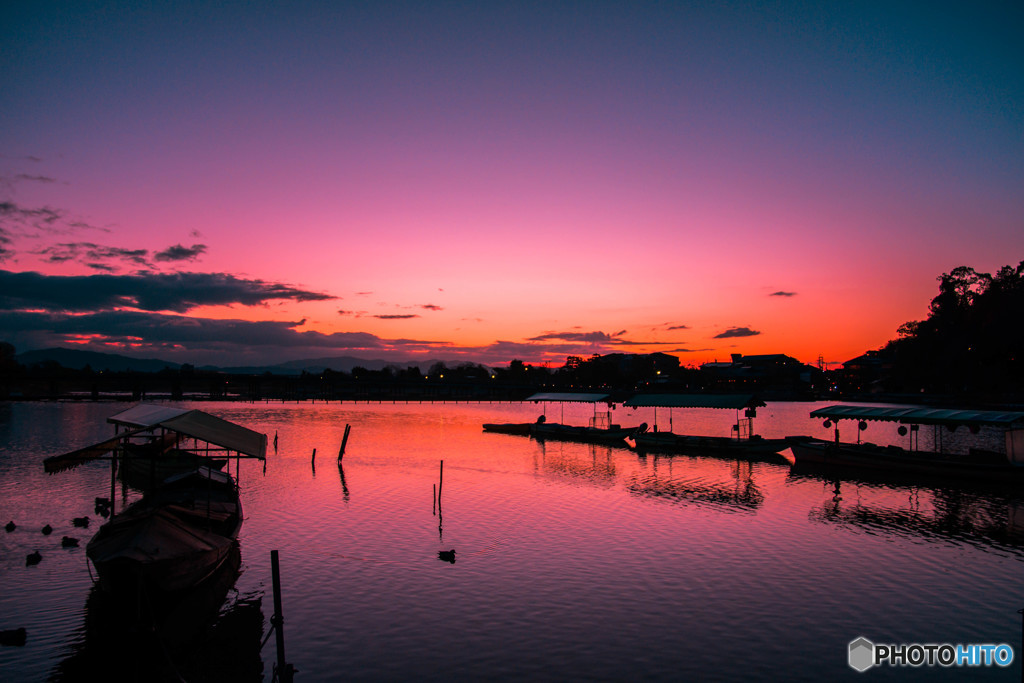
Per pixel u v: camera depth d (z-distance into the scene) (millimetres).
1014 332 100000
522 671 18000
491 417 122812
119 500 38531
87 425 90562
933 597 23609
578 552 28547
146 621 20406
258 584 24562
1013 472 44719
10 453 59562
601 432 72750
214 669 18266
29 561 26453
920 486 45000
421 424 100625
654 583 24781
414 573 25719
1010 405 113812
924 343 131750
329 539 30312
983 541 30766
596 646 19531
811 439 59312
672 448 64688
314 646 19484
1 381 163500
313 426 95625
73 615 21703
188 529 23688
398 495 40656
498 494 41094
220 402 172000
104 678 17734
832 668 18375
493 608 22297
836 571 26312
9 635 19688
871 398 169625
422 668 18141
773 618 21672
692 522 34062
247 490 42250
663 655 18984
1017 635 20578
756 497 40812
